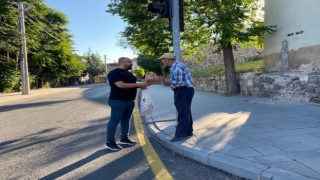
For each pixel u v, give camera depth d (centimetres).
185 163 507
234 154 491
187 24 1438
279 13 1251
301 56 1132
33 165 525
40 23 3731
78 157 563
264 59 1377
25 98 2148
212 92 1781
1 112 1296
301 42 1130
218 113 903
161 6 697
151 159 534
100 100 1692
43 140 710
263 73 1294
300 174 392
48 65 4375
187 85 609
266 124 701
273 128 656
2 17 2822
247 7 1388
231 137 601
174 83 605
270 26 1257
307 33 1095
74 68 5006
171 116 922
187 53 1694
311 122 696
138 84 609
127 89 600
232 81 1433
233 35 1264
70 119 1015
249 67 1548
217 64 2650
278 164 431
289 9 1188
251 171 415
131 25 1463
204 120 797
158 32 1399
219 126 710
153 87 2898
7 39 2517
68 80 6138
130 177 454
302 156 461
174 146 573
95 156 565
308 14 1084
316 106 906
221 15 1251
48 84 4906
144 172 473
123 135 635
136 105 1380
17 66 3272
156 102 1343
